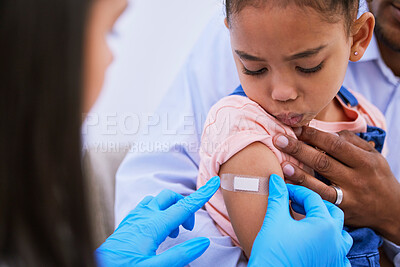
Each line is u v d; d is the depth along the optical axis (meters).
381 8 1.61
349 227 1.36
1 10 0.56
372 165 1.28
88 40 0.64
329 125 1.36
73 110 0.61
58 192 0.64
